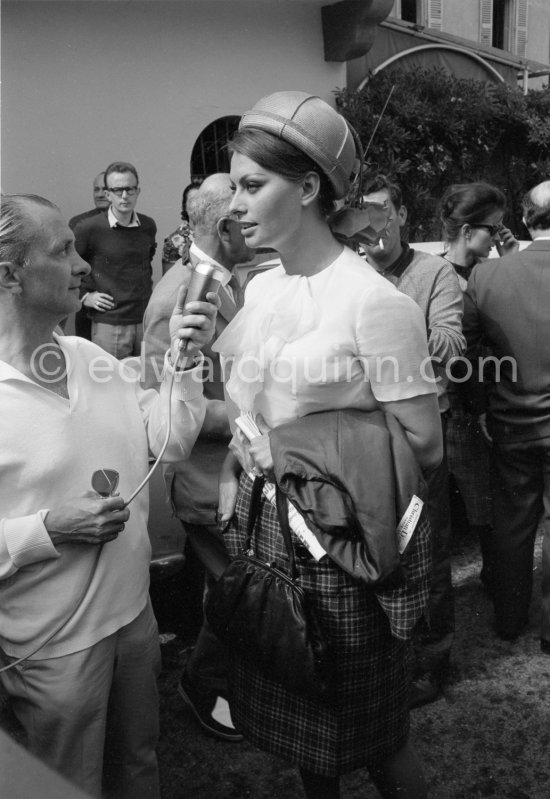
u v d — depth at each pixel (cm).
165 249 558
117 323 568
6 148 619
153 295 271
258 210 180
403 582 181
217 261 270
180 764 281
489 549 373
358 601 190
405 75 821
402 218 309
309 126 175
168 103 679
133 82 659
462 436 362
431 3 980
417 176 819
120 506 185
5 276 179
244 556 202
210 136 729
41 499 186
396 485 180
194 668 290
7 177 623
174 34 671
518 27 1076
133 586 202
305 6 732
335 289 185
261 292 200
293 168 177
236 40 703
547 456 319
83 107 642
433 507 297
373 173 300
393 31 844
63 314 189
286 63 736
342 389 189
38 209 182
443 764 279
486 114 870
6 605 191
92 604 192
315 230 188
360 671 194
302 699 199
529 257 310
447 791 267
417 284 308
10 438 181
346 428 183
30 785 135
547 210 307
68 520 182
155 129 676
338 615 190
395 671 202
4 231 177
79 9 625
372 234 192
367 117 753
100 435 195
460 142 855
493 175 929
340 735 197
